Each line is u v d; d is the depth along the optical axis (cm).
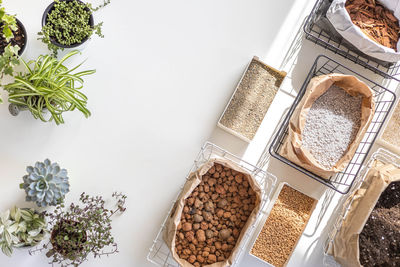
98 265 193
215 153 196
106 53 194
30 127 191
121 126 194
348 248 186
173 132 196
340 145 191
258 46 197
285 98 197
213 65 196
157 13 195
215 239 188
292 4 197
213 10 196
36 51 190
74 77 179
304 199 195
